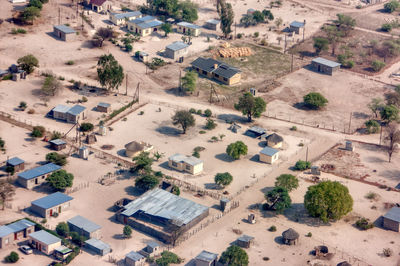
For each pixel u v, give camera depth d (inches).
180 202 7465.6
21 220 6879.9
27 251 6481.3
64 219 7160.4
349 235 7165.4
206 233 7081.7
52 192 7721.5
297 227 7288.4
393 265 6628.9
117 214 7219.5
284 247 6875.0
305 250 6835.6
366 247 6948.8
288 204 7480.3
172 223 7003.0
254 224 7308.1
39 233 6648.6
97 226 6879.9
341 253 6806.1
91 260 6451.8
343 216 7539.4
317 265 6555.1
